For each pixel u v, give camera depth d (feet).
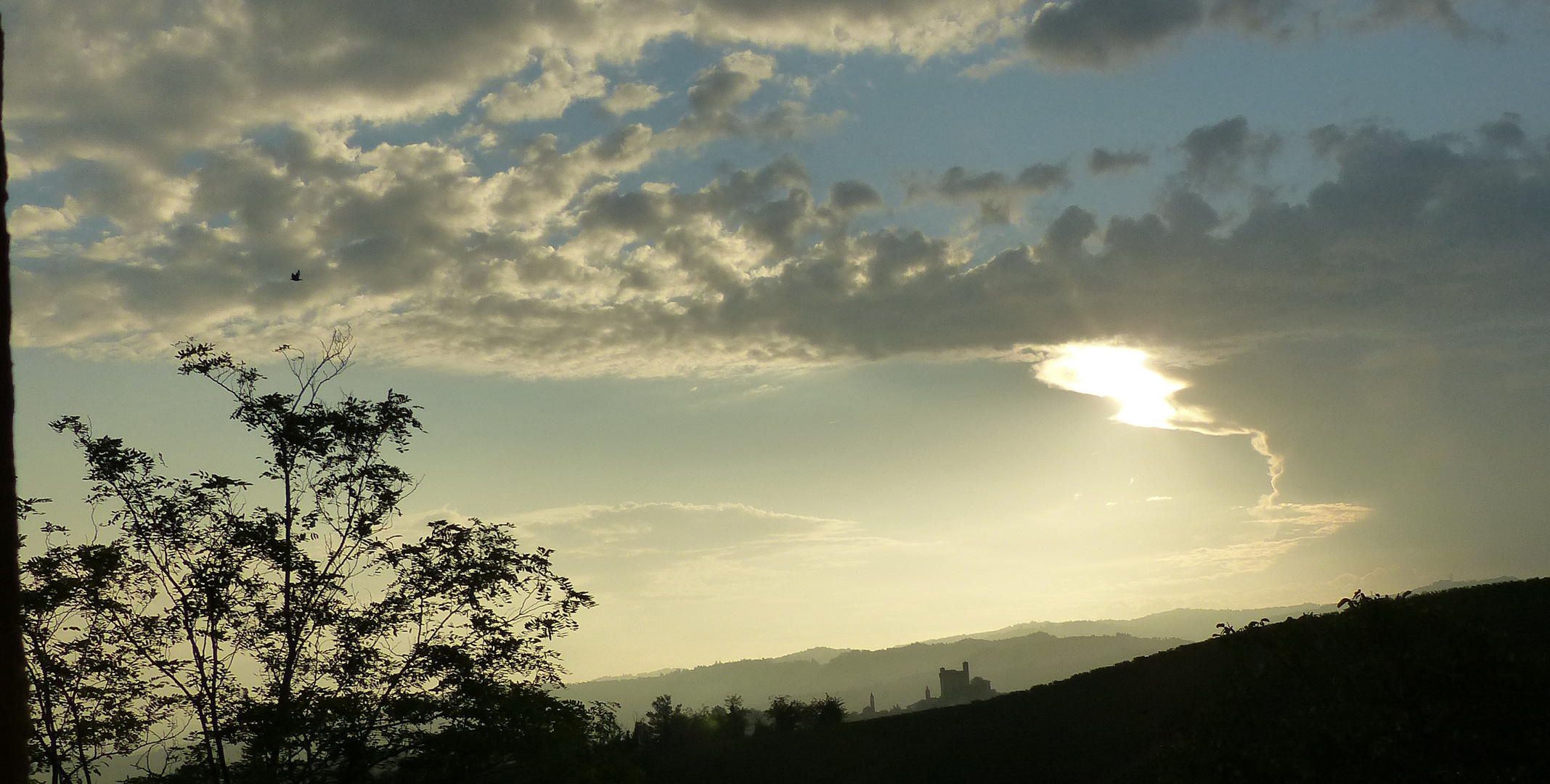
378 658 84.17
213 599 81.05
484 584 86.84
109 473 80.94
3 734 21.04
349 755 80.59
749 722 349.20
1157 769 62.59
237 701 78.18
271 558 84.02
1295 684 57.62
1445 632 51.11
